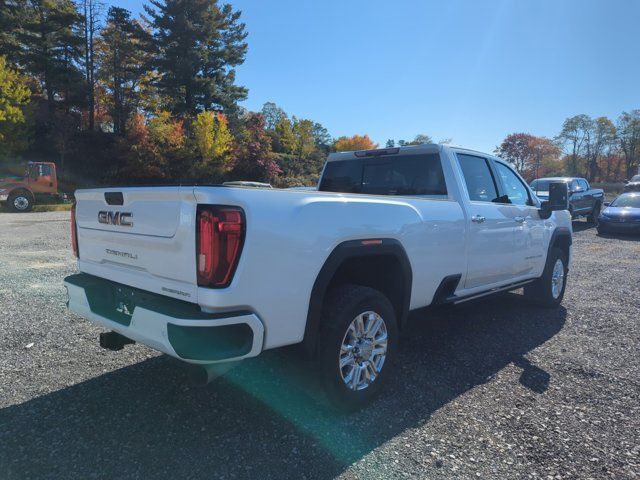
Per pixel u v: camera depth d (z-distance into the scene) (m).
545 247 5.73
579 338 4.89
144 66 42.59
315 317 2.93
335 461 2.66
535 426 3.08
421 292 3.83
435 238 3.88
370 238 3.26
